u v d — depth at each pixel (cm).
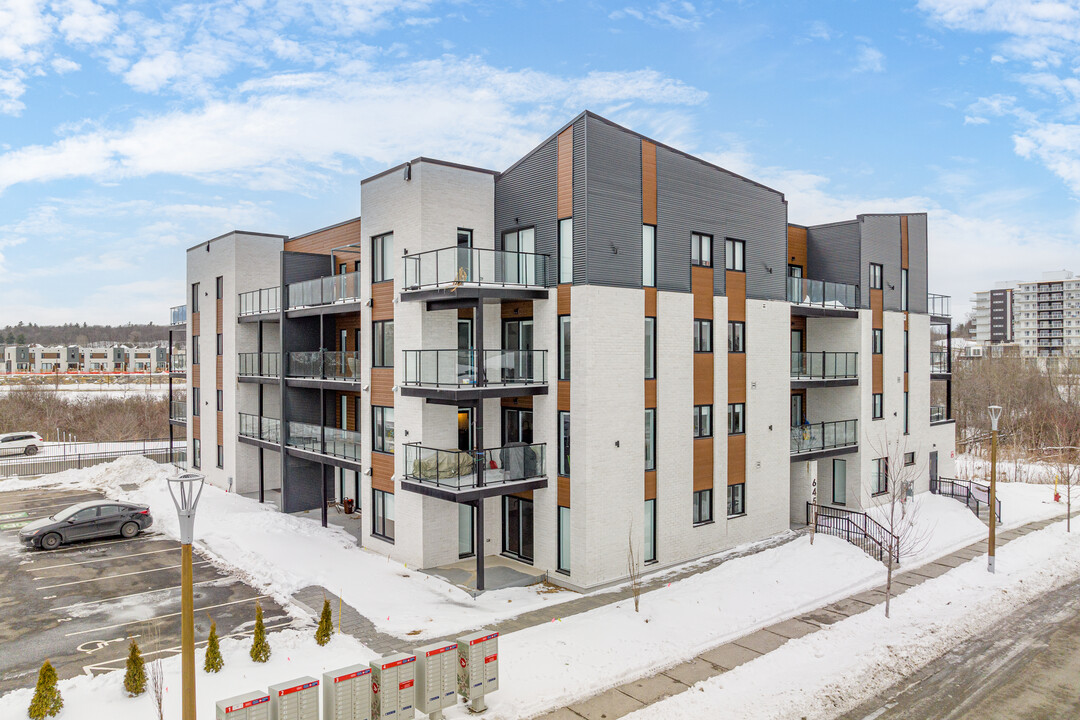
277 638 1457
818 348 2984
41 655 1436
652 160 2034
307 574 1914
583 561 1853
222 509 2734
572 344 1880
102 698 1202
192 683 933
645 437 2031
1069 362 7869
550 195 1950
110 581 1917
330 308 2430
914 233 3166
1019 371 7306
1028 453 4844
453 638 1503
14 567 2050
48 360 15050
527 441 2069
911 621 1683
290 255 2719
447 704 1154
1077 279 13500
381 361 2184
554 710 1212
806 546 2200
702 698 1262
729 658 1443
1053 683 1369
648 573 2020
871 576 2009
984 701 1294
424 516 1981
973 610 1772
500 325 2145
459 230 2058
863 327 2847
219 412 3247
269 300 2903
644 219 2005
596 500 1872
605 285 1886
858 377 2844
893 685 1355
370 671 1105
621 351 1931
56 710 1137
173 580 1927
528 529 2048
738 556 2202
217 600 1766
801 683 1338
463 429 2083
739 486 2348
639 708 1222
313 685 1055
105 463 3797
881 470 2967
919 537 2419
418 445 1972
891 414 3017
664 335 2064
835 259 2953
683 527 2128
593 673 1336
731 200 2300
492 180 2136
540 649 1430
